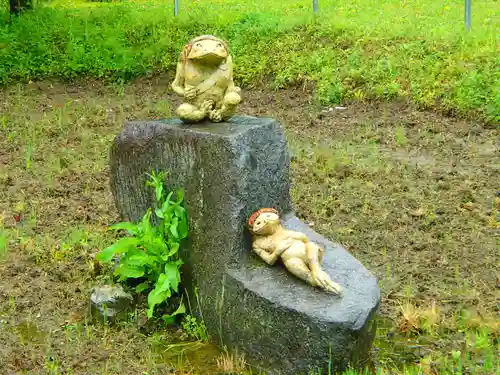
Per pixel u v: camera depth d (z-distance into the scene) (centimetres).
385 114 566
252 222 258
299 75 636
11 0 834
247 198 263
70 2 1052
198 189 272
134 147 298
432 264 332
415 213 384
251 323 251
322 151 478
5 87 669
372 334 247
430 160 470
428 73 594
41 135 526
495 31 667
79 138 521
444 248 347
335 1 907
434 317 281
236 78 664
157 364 255
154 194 296
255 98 629
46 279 319
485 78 561
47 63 709
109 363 255
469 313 285
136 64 701
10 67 701
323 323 232
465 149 488
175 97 644
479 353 258
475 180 430
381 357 260
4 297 303
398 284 315
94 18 826
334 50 661
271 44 692
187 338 274
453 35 649
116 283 296
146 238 278
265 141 275
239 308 255
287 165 286
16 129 542
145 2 1024
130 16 830
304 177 438
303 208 395
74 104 619
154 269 284
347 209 393
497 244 350
